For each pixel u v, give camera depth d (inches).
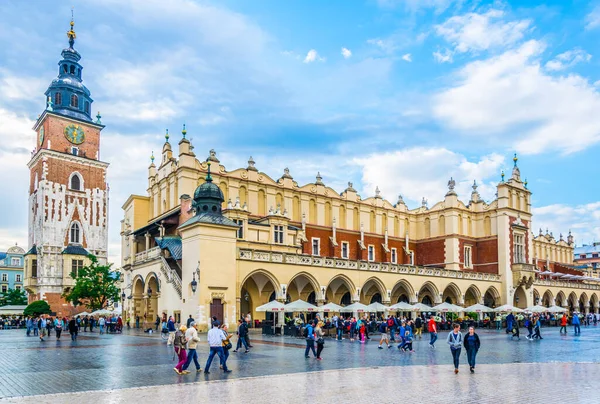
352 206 2743.6
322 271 2046.0
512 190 2950.3
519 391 613.9
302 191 2549.2
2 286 4990.2
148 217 2546.8
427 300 2746.1
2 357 995.3
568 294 3339.1
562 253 4160.9
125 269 2374.5
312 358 976.3
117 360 931.3
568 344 1352.1
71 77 3624.5
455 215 2878.9
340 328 1531.7
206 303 1657.2
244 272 1801.2
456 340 775.1
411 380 700.7
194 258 1700.3
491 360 962.1
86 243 3378.4
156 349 1146.7
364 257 2706.7
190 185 2193.7
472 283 2667.3
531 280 2913.4
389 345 1288.1
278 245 2202.3
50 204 3272.6
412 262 2992.1
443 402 548.4
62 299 3201.3
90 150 3543.3
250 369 812.6
